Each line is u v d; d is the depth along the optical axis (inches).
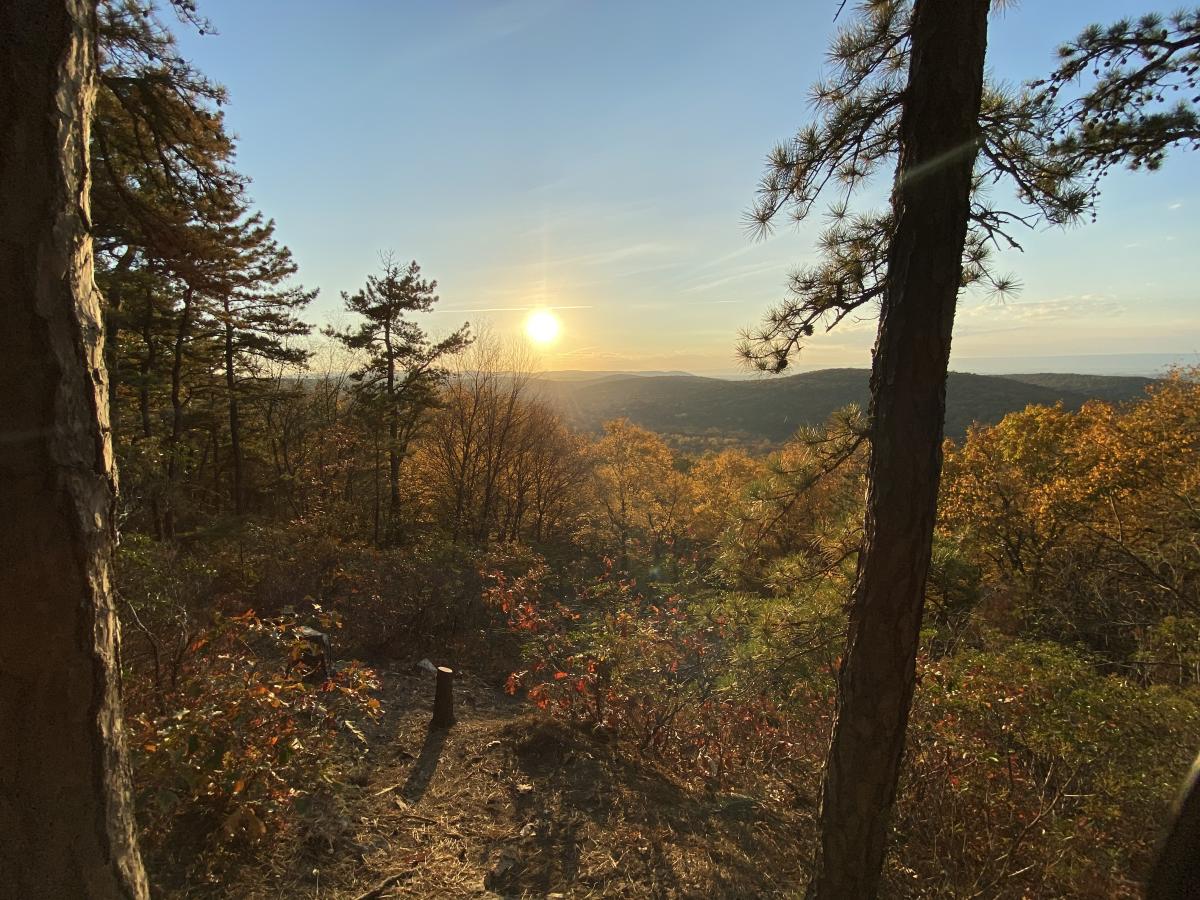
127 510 166.2
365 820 152.6
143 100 244.5
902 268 100.7
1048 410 953.5
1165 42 141.1
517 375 969.5
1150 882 88.7
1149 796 130.6
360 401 821.2
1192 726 142.7
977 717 153.3
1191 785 85.3
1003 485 631.8
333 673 238.1
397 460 834.8
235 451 774.5
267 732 140.6
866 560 106.8
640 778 190.9
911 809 153.9
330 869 128.8
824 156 120.8
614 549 908.6
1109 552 463.8
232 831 120.3
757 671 179.0
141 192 327.9
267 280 658.8
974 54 96.0
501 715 259.3
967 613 245.9
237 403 794.2
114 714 59.8
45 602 51.7
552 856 147.1
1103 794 134.3
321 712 166.4
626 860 147.1
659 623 229.5
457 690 285.4
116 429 508.1
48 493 51.5
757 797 184.7
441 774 184.7
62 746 53.9
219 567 297.1
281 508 808.3
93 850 56.7
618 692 222.1
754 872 146.3
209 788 127.0
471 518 870.4
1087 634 352.5
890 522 102.5
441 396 925.8
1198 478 420.8
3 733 50.8
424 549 453.4
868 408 118.3
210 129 278.4
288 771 146.4
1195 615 275.9
